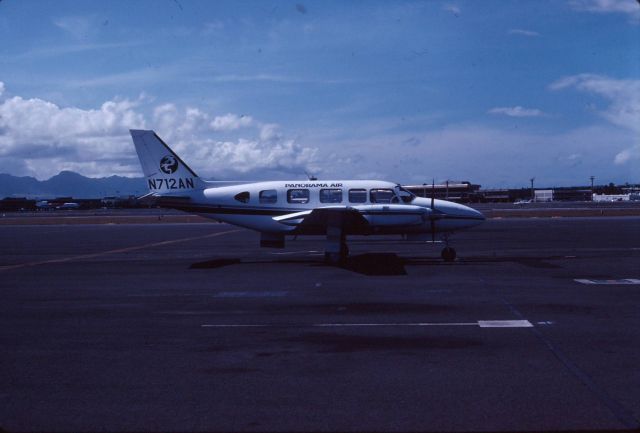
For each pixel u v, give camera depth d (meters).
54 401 6.25
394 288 13.88
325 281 15.31
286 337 9.09
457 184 130.88
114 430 5.43
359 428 5.38
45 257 23.62
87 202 150.12
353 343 8.61
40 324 10.33
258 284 14.97
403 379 6.84
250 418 5.68
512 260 19.72
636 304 11.40
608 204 107.50
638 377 6.76
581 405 5.86
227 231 41.97
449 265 18.56
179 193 21.38
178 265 19.72
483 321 9.95
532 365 7.30
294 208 20.64
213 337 9.17
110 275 17.30
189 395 6.40
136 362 7.77
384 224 19.42
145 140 21.53
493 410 5.77
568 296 12.40
